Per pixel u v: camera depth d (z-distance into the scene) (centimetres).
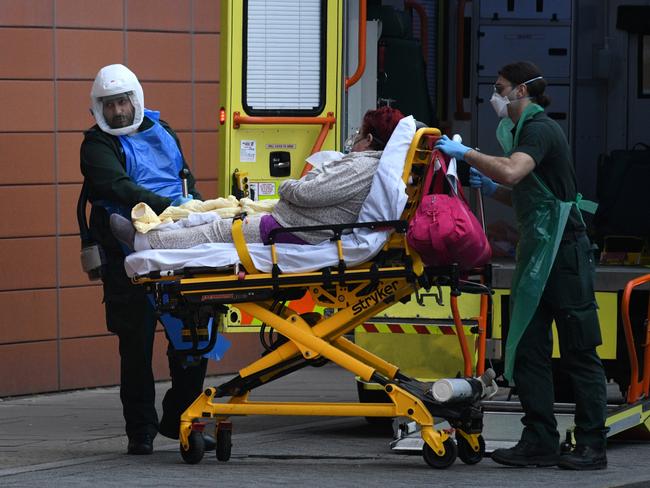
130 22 3938
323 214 2519
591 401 2578
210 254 2533
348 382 4072
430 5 4716
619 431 2825
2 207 3716
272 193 3441
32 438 3103
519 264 2586
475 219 2472
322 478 2423
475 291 2580
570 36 4566
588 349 2584
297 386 3984
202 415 2595
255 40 3428
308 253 2494
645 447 2944
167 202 2733
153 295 2677
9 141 3731
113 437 3114
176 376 2852
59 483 2392
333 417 3462
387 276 2472
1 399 3722
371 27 3650
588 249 2591
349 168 2506
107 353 3922
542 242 2555
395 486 2330
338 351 2530
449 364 3086
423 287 2488
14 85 3741
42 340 3791
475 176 2744
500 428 2873
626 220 3550
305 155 3456
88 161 2783
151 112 2908
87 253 2786
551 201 2558
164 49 4003
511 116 2603
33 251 3769
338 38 3450
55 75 3800
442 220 2416
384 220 2477
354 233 2508
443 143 2494
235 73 3406
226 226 2556
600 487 2348
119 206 2784
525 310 2556
